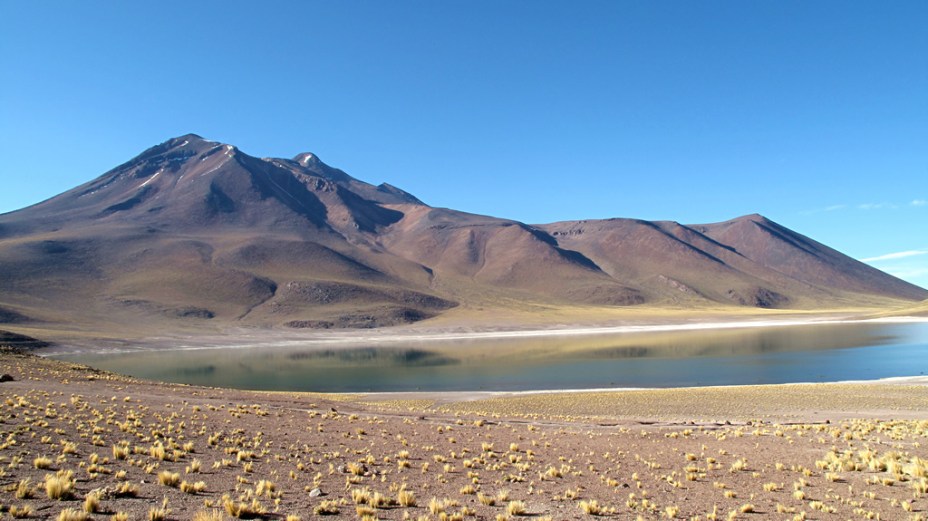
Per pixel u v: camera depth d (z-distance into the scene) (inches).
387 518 468.4
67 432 711.1
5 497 434.9
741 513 520.7
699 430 1089.4
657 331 5551.2
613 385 2142.0
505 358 3280.0
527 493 585.6
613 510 522.9
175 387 1525.6
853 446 842.8
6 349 1879.9
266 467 643.5
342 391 2128.4
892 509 522.3
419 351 3986.2
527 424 1164.5
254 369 2938.0
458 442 902.4
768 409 1451.8
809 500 563.2
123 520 399.2
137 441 714.2
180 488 510.6
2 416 744.3
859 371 2337.6
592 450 855.7
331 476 623.2
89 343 4338.1
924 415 1312.7
